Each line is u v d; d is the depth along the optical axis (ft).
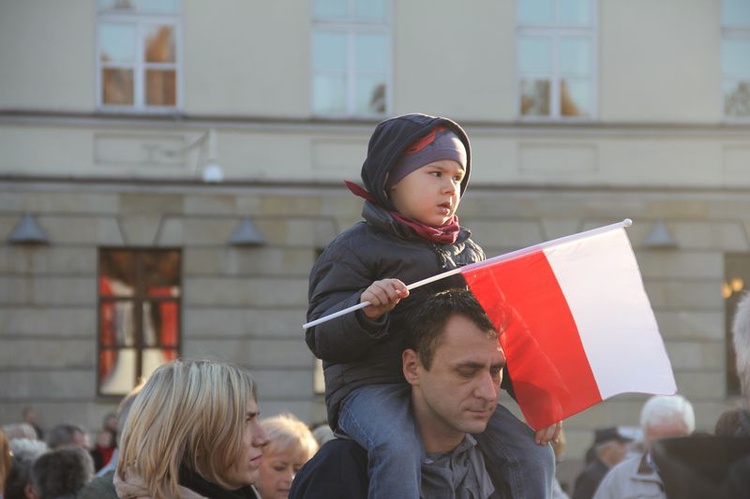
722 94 120.16
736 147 119.44
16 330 111.96
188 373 20.17
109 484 23.00
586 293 18.56
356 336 17.29
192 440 19.85
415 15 117.80
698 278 118.11
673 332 117.50
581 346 18.44
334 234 116.06
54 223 113.39
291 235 115.65
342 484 17.52
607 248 18.66
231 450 20.17
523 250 18.20
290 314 115.03
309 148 116.78
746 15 120.47
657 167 119.24
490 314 18.10
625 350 18.49
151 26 116.06
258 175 115.96
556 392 18.45
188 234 114.73
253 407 20.76
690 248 118.32
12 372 111.65
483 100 118.11
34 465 36.27
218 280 114.73
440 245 18.63
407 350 17.67
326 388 18.67
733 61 120.26
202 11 116.06
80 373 112.27
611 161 118.93
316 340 17.93
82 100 114.52
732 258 118.93
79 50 114.62
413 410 17.85
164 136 115.44
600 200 118.21
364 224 18.72
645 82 119.55
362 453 17.79
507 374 19.24
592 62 119.65
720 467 14.25
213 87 116.06
